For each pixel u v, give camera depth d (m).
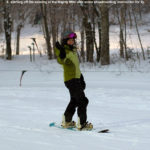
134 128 18.12
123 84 43.22
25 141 14.17
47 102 28.56
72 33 17.33
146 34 127.69
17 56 90.50
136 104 27.44
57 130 17.31
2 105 26.86
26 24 168.38
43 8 88.44
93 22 72.81
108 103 28.03
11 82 52.38
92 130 17.58
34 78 57.78
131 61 62.75
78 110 17.52
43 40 141.12
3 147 12.96
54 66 69.12
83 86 18.09
